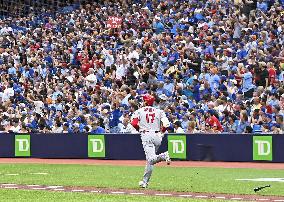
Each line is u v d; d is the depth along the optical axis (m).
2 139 76.81
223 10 91.31
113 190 41.25
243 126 66.31
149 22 95.50
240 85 74.56
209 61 79.62
